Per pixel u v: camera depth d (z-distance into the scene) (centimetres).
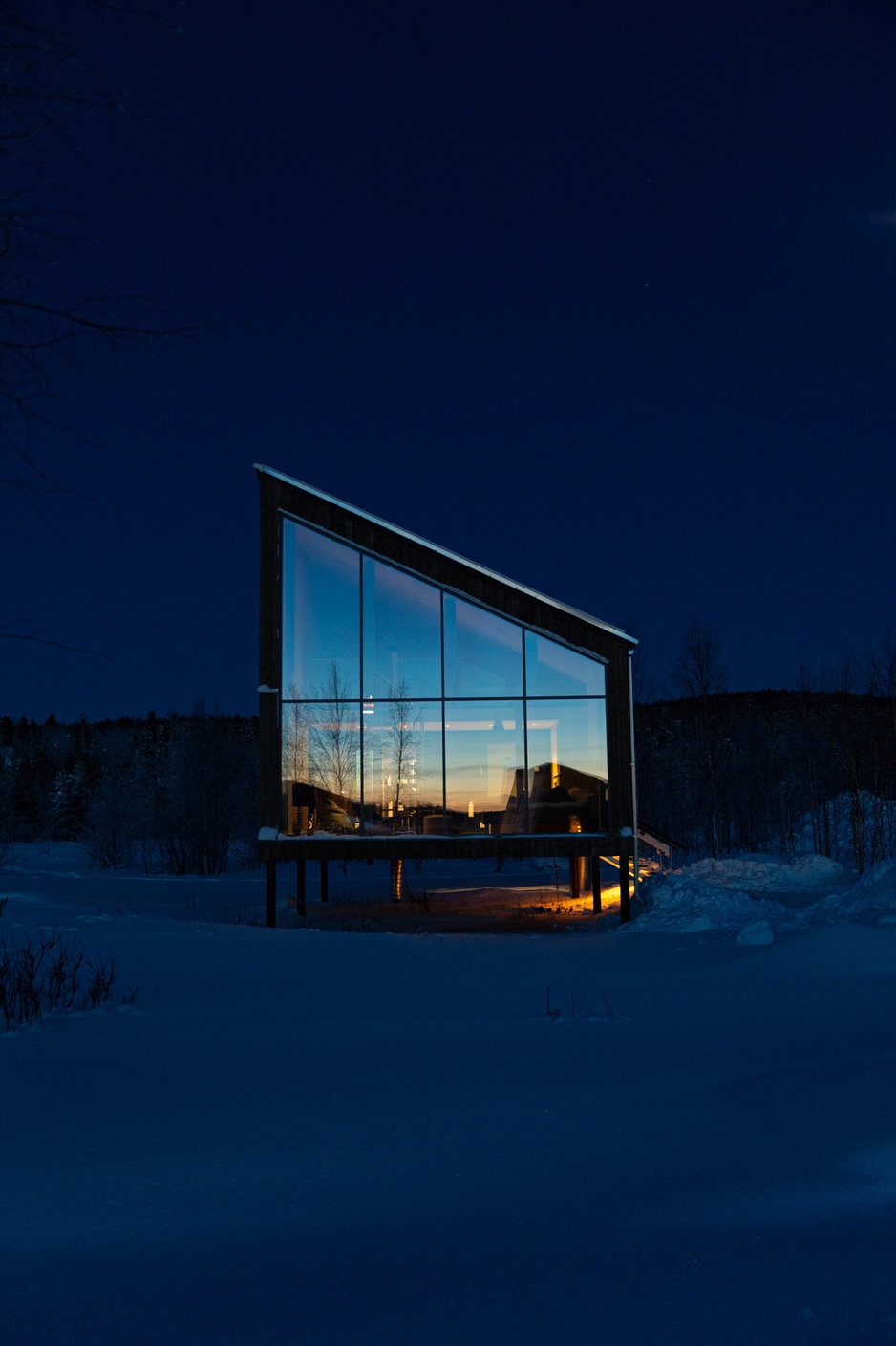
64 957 1225
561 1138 518
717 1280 310
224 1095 626
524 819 2245
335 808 2231
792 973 1083
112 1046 782
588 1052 748
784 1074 638
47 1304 316
